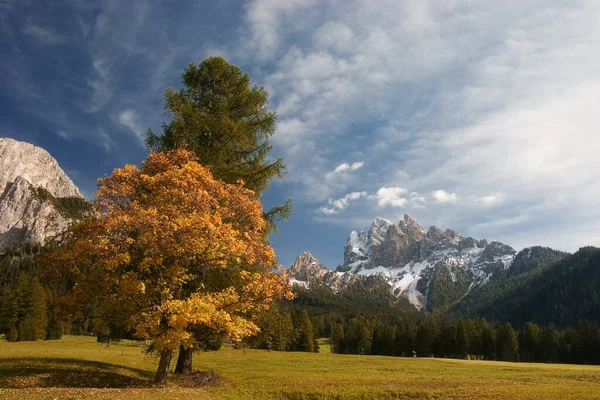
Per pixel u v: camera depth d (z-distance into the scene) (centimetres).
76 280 1752
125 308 1684
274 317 2375
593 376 3272
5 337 8188
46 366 2181
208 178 1884
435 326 11781
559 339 10906
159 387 1762
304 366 4222
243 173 2427
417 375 3403
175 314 1545
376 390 2225
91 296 1725
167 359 1884
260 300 1914
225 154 2408
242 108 2520
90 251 1634
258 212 2041
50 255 1742
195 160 2106
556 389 2284
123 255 1598
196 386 2052
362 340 12469
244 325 1764
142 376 2347
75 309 1762
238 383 2384
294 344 10388
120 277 1736
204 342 2094
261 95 2522
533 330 11150
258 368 3725
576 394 2062
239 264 2078
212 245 1711
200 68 2534
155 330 1556
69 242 1786
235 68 2552
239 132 2333
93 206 1875
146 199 1884
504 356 10494
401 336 11962
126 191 1858
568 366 5212
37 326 8238
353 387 2344
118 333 1922
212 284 2033
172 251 1647
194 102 2436
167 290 1628
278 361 4819
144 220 1634
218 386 2114
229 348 6300
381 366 4506
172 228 1642
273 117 2530
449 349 11312
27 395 1292
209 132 2394
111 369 2384
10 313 8381
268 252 1962
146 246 1689
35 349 4294
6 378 1764
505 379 3084
